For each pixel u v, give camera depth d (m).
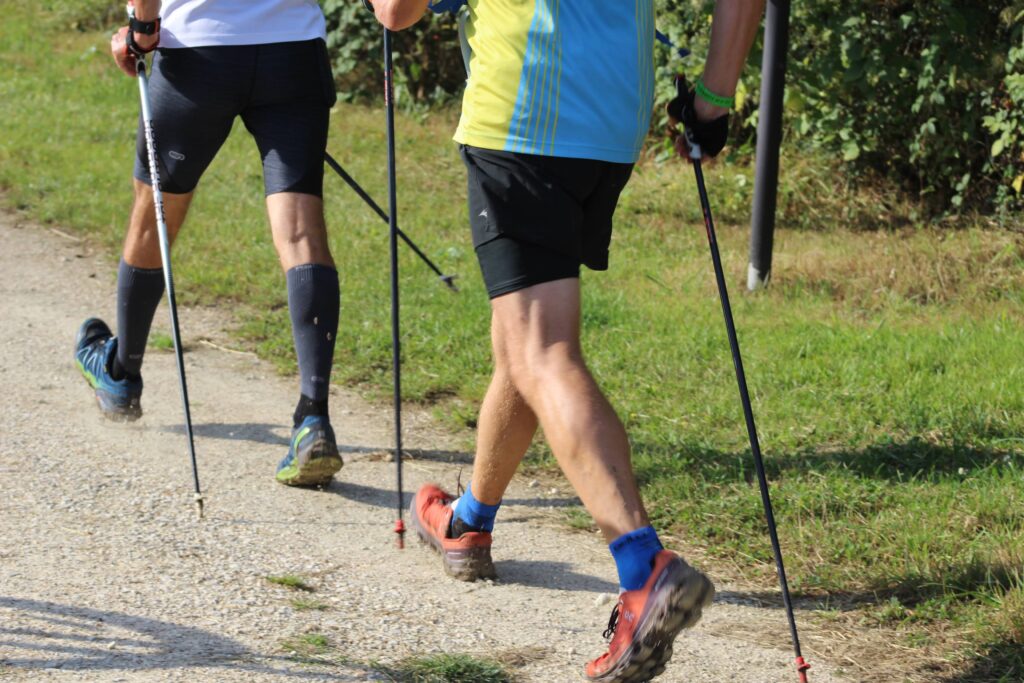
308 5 4.50
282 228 4.44
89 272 7.64
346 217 8.80
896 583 3.78
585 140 2.96
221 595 3.45
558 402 2.82
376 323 6.61
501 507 4.52
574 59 2.96
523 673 3.12
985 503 4.20
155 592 3.43
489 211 2.99
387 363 6.17
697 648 3.38
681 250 8.47
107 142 10.67
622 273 7.79
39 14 15.68
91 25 15.26
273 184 4.46
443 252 7.95
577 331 2.95
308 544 3.95
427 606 3.53
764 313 6.93
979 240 8.09
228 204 8.98
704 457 4.82
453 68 12.45
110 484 4.33
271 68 4.39
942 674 3.26
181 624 3.22
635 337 6.41
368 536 4.09
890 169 9.42
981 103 8.53
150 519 4.03
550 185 2.96
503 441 3.56
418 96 12.31
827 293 7.42
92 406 5.29
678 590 2.58
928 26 8.53
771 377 5.72
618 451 2.77
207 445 4.95
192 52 4.34
